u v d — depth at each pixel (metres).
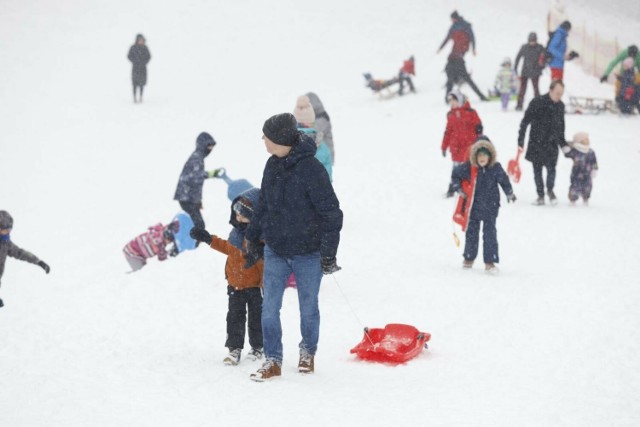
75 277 18.09
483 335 11.60
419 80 44.09
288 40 52.59
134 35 52.78
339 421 8.01
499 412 8.36
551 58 35.22
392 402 8.66
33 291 16.98
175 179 29.39
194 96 43.34
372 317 12.71
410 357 10.39
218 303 13.84
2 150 33.41
